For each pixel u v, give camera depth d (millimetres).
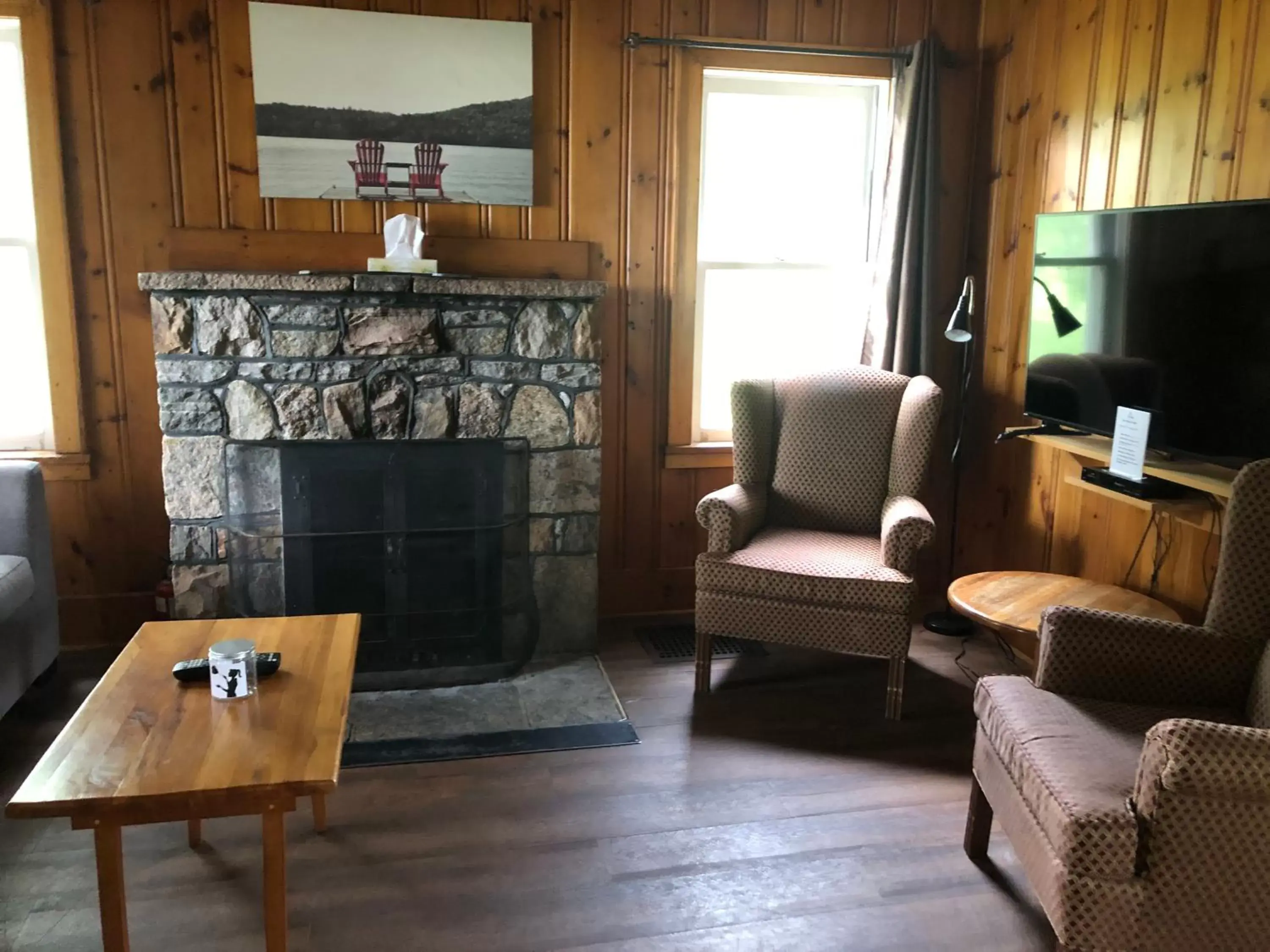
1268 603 2078
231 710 1908
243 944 1971
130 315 3266
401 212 3363
